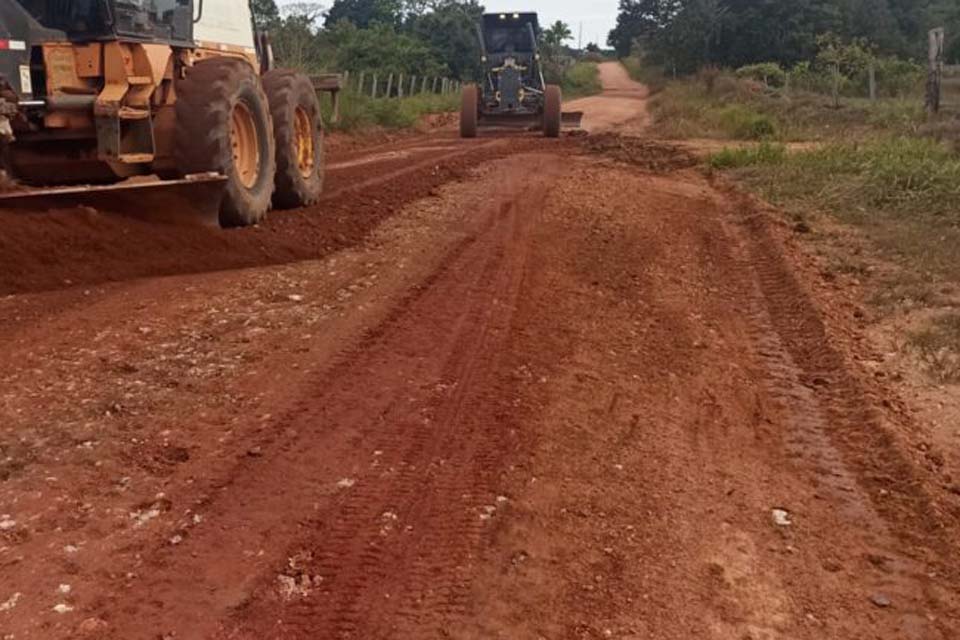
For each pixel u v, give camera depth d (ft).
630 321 23.31
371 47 139.44
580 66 258.37
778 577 12.39
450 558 12.05
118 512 12.61
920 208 38.65
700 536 13.21
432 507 13.28
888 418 17.85
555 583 11.70
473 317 21.94
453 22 175.11
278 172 34.50
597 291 25.66
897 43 180.45
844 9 182.19
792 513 14.19
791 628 11.28
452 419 16.21
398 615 10.86
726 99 112.88
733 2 185.57
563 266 27.86
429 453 14.90
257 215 30.60
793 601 11.86
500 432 15.83
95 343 18.99
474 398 17.17
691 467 15.46
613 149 64.54
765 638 11.02
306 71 92.22
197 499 13.07
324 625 10.60
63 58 25.73
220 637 10.27
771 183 45.37
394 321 21.26
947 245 32.04
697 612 11.39
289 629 10.49
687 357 21.09
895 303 25.98
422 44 155.33
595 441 15.98
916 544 13.55
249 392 16.78
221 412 15.89
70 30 25.98
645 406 17.89
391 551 12.14
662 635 10.87
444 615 10.91
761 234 34.42
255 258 26.73
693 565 12.43
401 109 97.96
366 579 11.51
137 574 11.28
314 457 14.52
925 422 18.19
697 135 77.41
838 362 20.95
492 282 25.14
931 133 58.49
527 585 11.61
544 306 23.54
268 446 14.75
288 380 17.40
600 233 33.09
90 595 10.83
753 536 13.38
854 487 15.28
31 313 20.81
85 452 14.17
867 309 25.73
